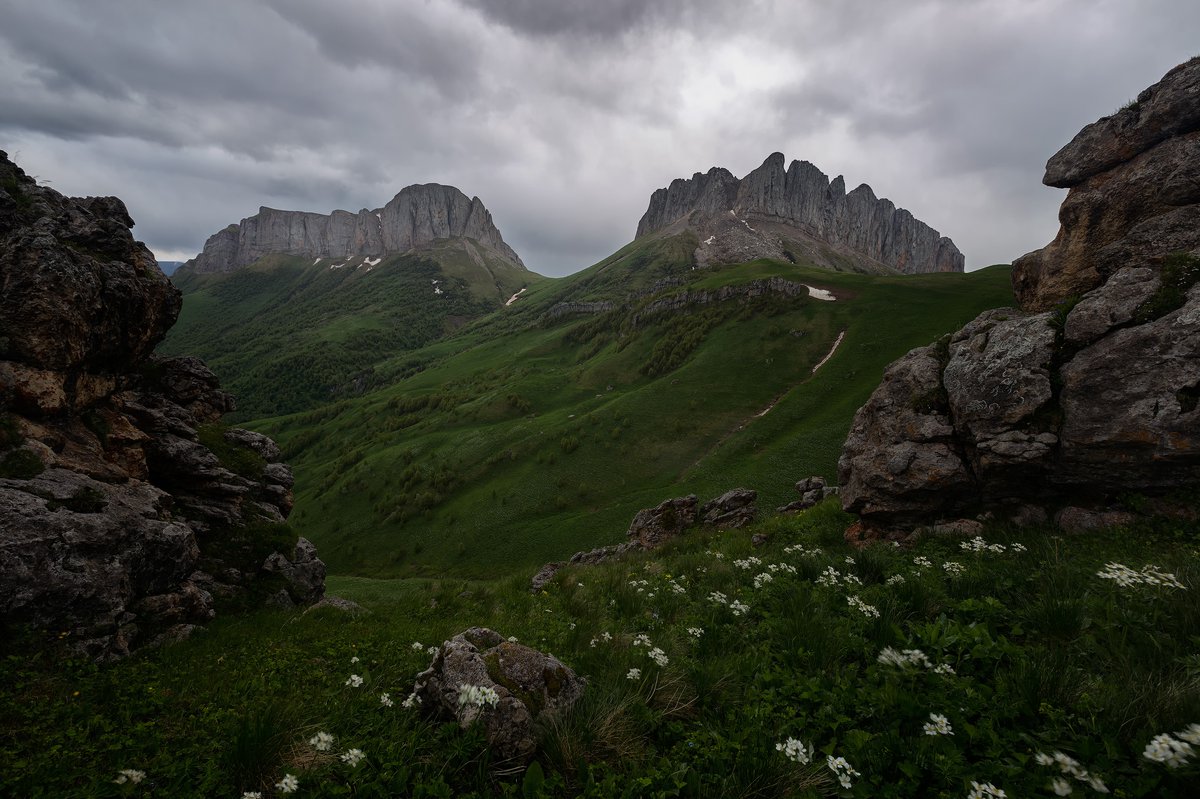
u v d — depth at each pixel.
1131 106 14.70
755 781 4.21
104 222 17.20
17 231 13.91
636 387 126.62
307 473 131.38
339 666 9.02
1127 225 13.79
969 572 8.45
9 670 8.16
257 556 18.50
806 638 6.78
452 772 4.80
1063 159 16.12
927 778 4.04
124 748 5.81
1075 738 4.17
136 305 16.56
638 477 86.88
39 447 12.29
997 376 12.35
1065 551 9.30
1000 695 4.96
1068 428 10.89
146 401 19.92
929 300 118.69
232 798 4.62
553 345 197.12
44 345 13.21
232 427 24.38
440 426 131.50
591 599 11.70
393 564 81.81
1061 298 14.62
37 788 4.92
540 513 83.38
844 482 16.22
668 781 4.45
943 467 12.55
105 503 12.09
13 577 9.49
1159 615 6.08
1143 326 10.59
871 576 9.72
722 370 111.25
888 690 5.11
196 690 8.00
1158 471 10.02
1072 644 5.85
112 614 10.59
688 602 9.99
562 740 4.92
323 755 4.95
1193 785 3.51
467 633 6.63
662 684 5.91
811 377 101.31
